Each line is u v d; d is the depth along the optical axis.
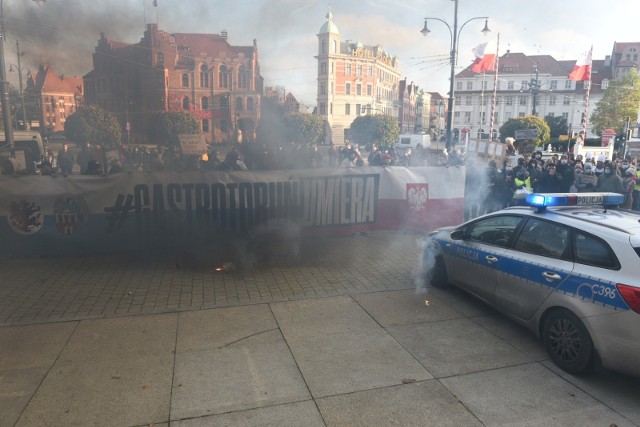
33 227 6.80
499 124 82.31
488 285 4.71
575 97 79.38
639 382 3.55
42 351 3.96
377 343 4.20
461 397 3.33
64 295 5.32
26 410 3.11
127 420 3.01
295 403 3.23
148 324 4.55
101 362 3.78
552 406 3.22
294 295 5.43
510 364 3.83
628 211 4.43
